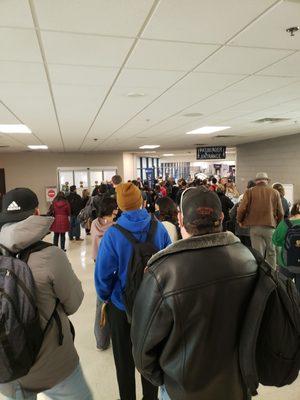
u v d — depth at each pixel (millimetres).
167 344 995
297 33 2012
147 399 1791
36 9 1644
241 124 6117
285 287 1015
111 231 1741
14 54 2273
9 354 1148
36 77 2838
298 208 2863
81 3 1598
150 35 2006
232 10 1711
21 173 13406
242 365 997
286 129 7016
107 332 2619
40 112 4465
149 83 3121
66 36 1988
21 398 1295
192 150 14758
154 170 22203
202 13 1735
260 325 996
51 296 1295
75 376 1444
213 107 4398
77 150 12836
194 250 1011
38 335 1218
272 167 9164
